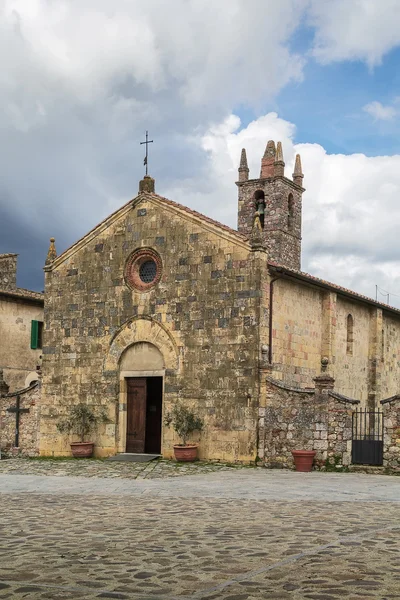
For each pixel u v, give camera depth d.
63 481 23.62
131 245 32.69
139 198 32.72
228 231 30.12
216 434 29.36
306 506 16.42
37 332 41.25
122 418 32.16
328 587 8.77
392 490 19.73
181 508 16.42
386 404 25.70
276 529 13.12
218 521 14.27
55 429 33.62
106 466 28.58
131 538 12.40
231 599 8.29
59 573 9.70
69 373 33.69
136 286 32.41
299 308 32.25
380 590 8.61
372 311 38.56
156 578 9.38
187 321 30.67
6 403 35.12
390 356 40.72
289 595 8.42
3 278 43.50
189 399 30.16
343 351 35.56
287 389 27.97
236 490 19.98
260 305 29.11
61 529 13.54
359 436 28.17
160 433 32.84
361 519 14.27
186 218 31.25
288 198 43.88
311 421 27.28
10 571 9.86
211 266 30.39
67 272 34.41
